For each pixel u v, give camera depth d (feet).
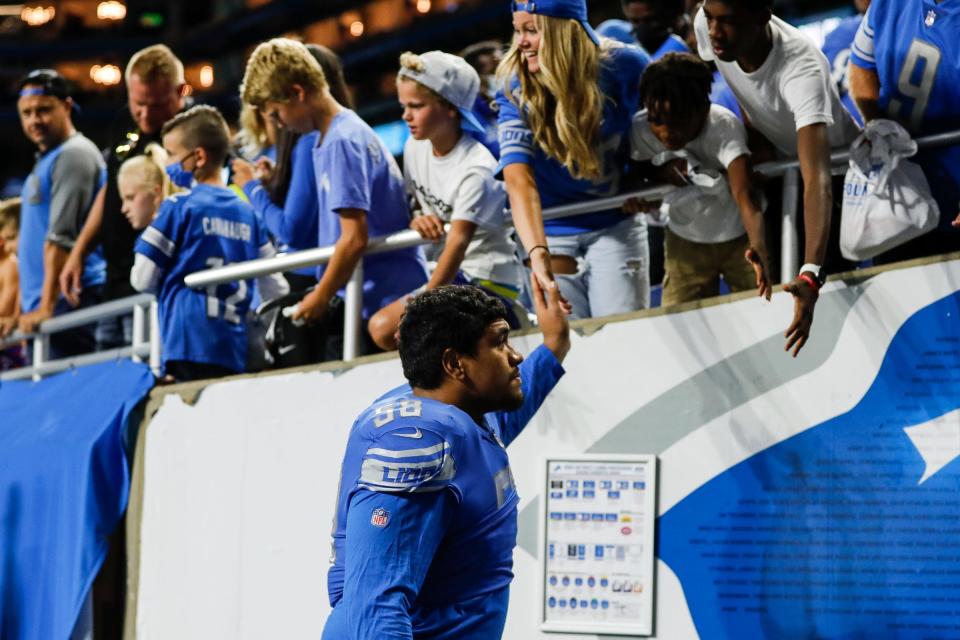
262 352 27.61
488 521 14.47
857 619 17.94
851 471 18.15
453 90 22.85
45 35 104.01
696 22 20.39
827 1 54.80
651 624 19.19
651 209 21.80
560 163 21.21
